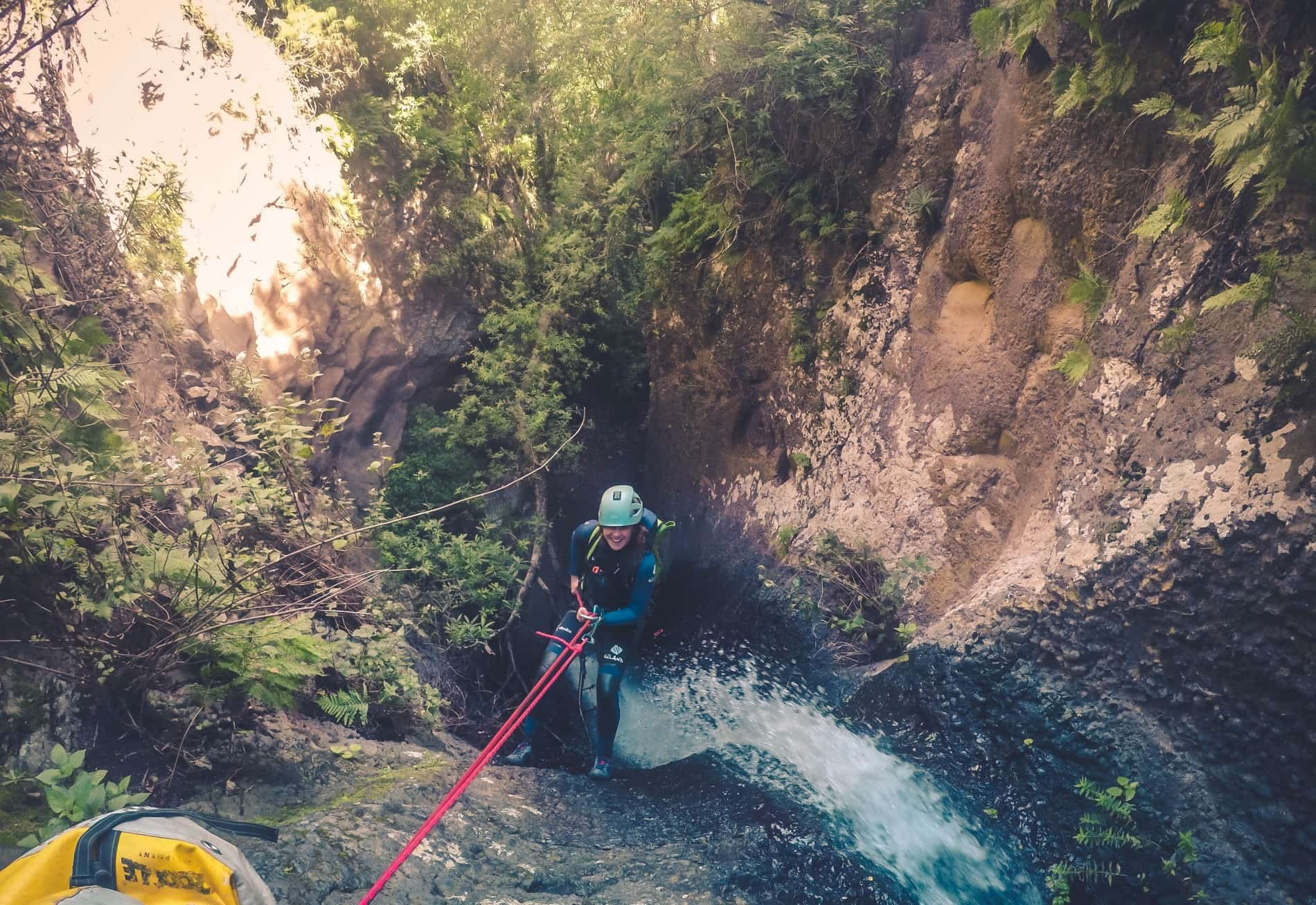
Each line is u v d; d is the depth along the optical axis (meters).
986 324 6.23
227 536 4.96
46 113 5.70
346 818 3.88
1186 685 3.98
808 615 6.73
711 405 8.98
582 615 5.18
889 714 5.28
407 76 9.38
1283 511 3.59
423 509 8.27
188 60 7.10
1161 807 3.92
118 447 4.45
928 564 6.18
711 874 3.92
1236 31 3.62
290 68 8.16
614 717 5.25
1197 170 4.31
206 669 4.34
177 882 1.35
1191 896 3.74
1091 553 4.42
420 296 8.95
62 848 1.30
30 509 3.84
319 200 8.10
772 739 5.84
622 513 5.00
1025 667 4.62
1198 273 4.27
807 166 7.62
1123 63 4.59
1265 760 3.70
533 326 9.34
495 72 9.56
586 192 10.07
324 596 4.87
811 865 4.08
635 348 10.62
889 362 7.05
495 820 4.26
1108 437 4.64
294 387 7.71
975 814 4.51
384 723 5.24
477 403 8.80
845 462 7.26
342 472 8.15
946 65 6.66
